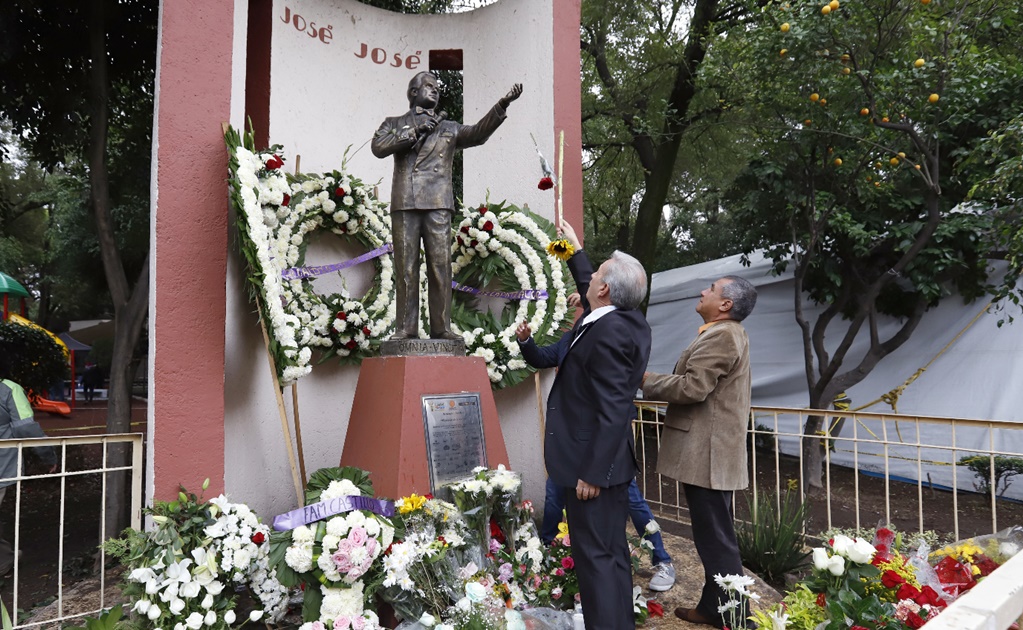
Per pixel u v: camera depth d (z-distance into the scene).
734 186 8.34
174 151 3.36
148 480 3.30
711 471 3.05
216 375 3.44
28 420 4.23
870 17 5.73
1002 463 6.48
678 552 4.20
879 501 6.91
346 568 2.54
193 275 3.39
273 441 4.29
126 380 5.16
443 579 2.85
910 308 7.44
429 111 3.93
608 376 2.59
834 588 1.96
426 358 3.70
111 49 5.77
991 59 5.79
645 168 9.40
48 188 12.16
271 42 4.68
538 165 5.27
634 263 2.79
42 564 4.86
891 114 6.16
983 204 6.27
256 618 2.89
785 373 8.77
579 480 2.57
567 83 5.29
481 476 3.30
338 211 4.69
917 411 7.42
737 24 8.09
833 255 7.62
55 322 17.17
